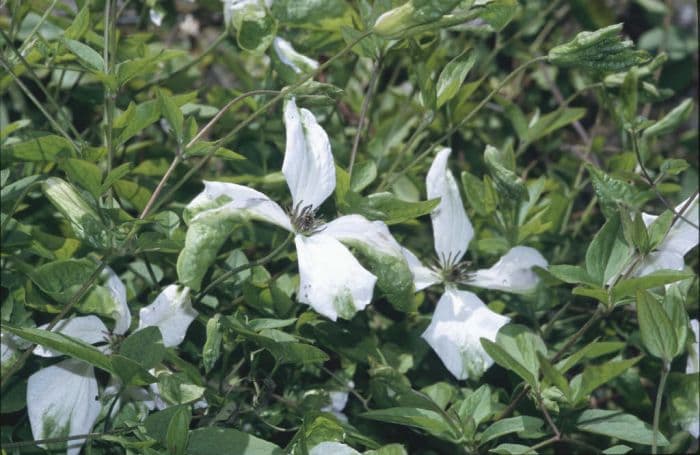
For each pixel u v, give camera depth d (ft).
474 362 2.04
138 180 2.20
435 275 2.09
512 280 2.10
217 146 1.95
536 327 2.15
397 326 2.13
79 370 1.95
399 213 1.97
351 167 2.05
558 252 2.31
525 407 2.07
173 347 1.98
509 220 2.15
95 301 1.96
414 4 1.86
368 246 1.96
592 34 1.94
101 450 1.98
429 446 2.12
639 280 1.90
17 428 2.00
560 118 2.29
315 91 1.95
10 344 1.98
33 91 2.33
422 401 1.98
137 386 1.96
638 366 2.20
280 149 2.31
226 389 2.02
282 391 2.10
